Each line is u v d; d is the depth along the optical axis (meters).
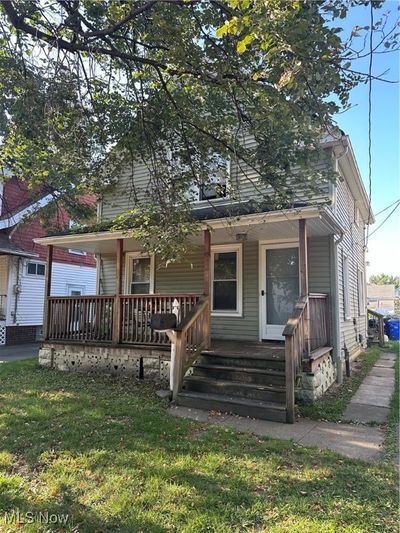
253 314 8.96
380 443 4.41
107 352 8.39
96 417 5.15
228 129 5.99
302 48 3.03
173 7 4.19
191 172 6.09
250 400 5.74
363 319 14.41
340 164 9.62
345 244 10.47
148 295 8.02
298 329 5.96
